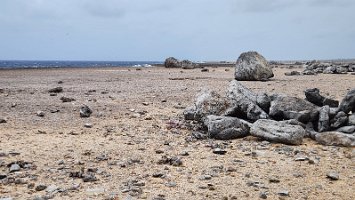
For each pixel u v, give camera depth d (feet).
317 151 38.83
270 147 40.22
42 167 31.73
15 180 28.02
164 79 133.69
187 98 77.46
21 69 223.92
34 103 67.72
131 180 28.89
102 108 63.77
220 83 113.09
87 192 26.13
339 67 178.50
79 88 97.35
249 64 124.26
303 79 132.16
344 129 44.27
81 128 48.65
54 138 42.68
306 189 27.86
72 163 33.04
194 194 26.30
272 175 30.94
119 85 107.86
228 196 26.09
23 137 42.65
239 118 50.21
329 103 50.62
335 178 30.01
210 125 44.39
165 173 30.78
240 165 33.58
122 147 39.32
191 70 214.69
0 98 74.23
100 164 33.12
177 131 47.75
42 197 24.76
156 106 67.10
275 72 194.70
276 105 48.37
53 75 160.45
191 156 36.37
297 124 45.27
